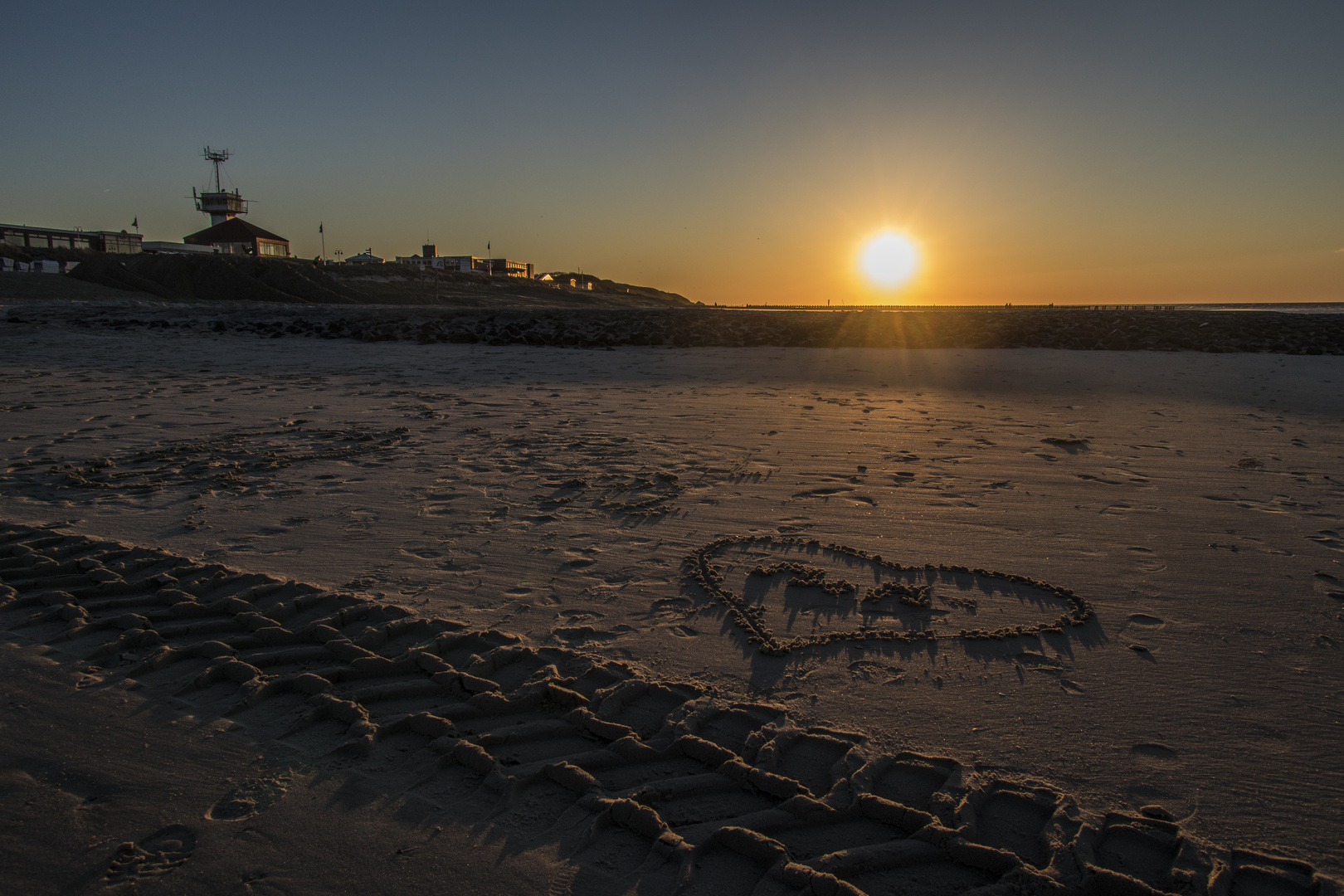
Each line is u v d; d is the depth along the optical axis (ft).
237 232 235.20
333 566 13.61
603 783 7.81
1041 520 16.42
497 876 6.51
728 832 7.01
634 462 21.42
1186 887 6.40
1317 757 8.28
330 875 6.47
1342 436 25.49
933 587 12.95
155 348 51.21
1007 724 8.93
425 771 7.92
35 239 210.59
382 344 57.41
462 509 17.02
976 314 71.15
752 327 63.57
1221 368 44.88
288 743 8.39
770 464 21.34
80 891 6.24
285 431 25.27
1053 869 6.58
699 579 13.20
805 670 10.21
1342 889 6.36
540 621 11.60
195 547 14.40
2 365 41.01
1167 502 17.79
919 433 25.72
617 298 272.51
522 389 36.27
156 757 8.07
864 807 7.40
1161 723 8.92
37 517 15.92
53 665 9.91
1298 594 12.55
